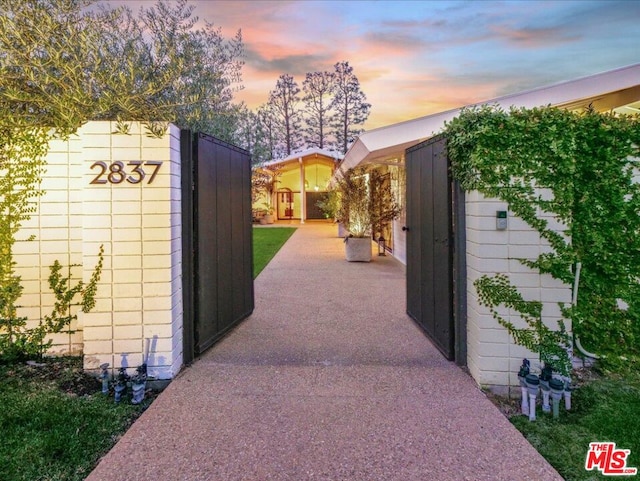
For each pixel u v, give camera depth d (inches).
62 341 128.0
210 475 70.3
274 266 319.0
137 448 78.2
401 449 78.0
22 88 111.0
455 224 120.3
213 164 138.5
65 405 94.8
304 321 168.9
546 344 104.7
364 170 366.0
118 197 110.8
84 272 110.7
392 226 400.2
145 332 111.7
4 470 70.8
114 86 106.3
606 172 109.3
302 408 94.3
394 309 188.7
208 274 134.3
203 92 143.3
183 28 149.4
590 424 89.2
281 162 803.4
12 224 123.7
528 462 74.4
